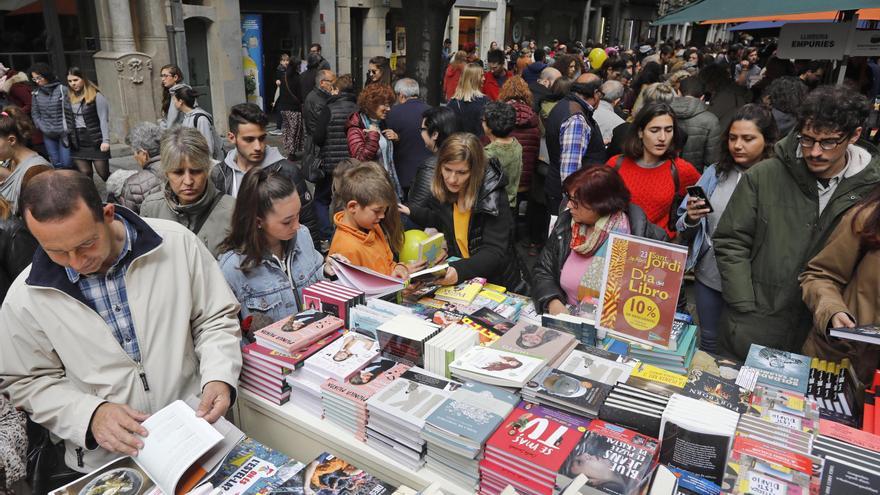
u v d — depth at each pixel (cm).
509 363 158
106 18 837
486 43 1955
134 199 291
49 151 605
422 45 528
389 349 173
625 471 119
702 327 277
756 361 173
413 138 464
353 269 213
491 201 260
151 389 161
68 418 146
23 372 155
